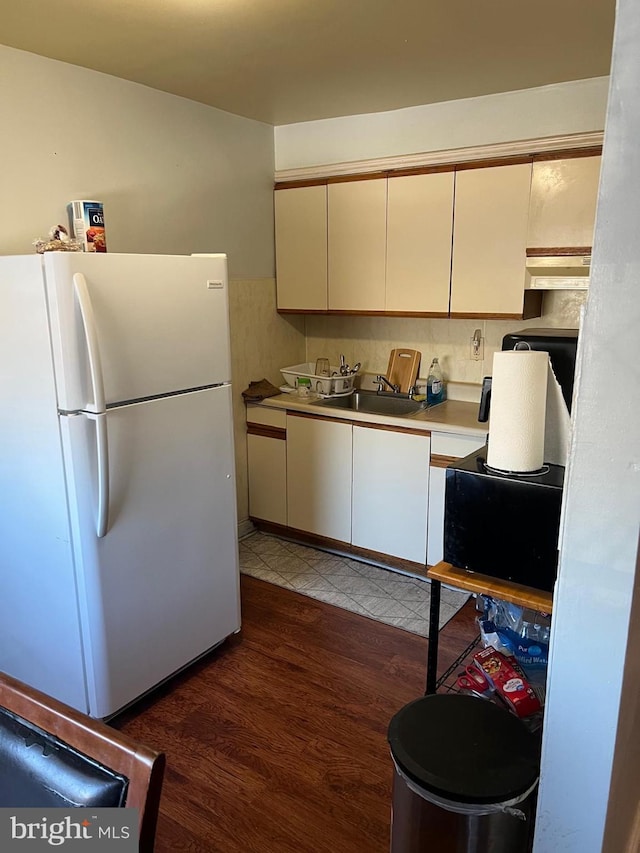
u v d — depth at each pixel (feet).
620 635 3.58
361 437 10.44
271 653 8.56
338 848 5.65
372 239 10.59
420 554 10.27
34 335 6.27
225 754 6.75
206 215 10.46
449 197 9.66
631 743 4.32
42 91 7.80
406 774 4.43
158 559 7.35
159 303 6.91
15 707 3.17
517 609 6.10
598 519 3.50
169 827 5.86
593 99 8.91
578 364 3.39
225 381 7.93
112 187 8.84
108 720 7.16
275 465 11.71
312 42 7.38
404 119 10.48
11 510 7.05
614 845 4.38
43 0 6.10
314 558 11.35
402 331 11.80
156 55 7.75
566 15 6.64
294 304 11.87
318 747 6.86
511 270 9.34
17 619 7.40
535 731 5.24
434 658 5.82
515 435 5.26
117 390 6.57
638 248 3.10
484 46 7.56
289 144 11.68
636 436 3.30
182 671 8.16
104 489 6.41
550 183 8.77
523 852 4.51
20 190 7.72
